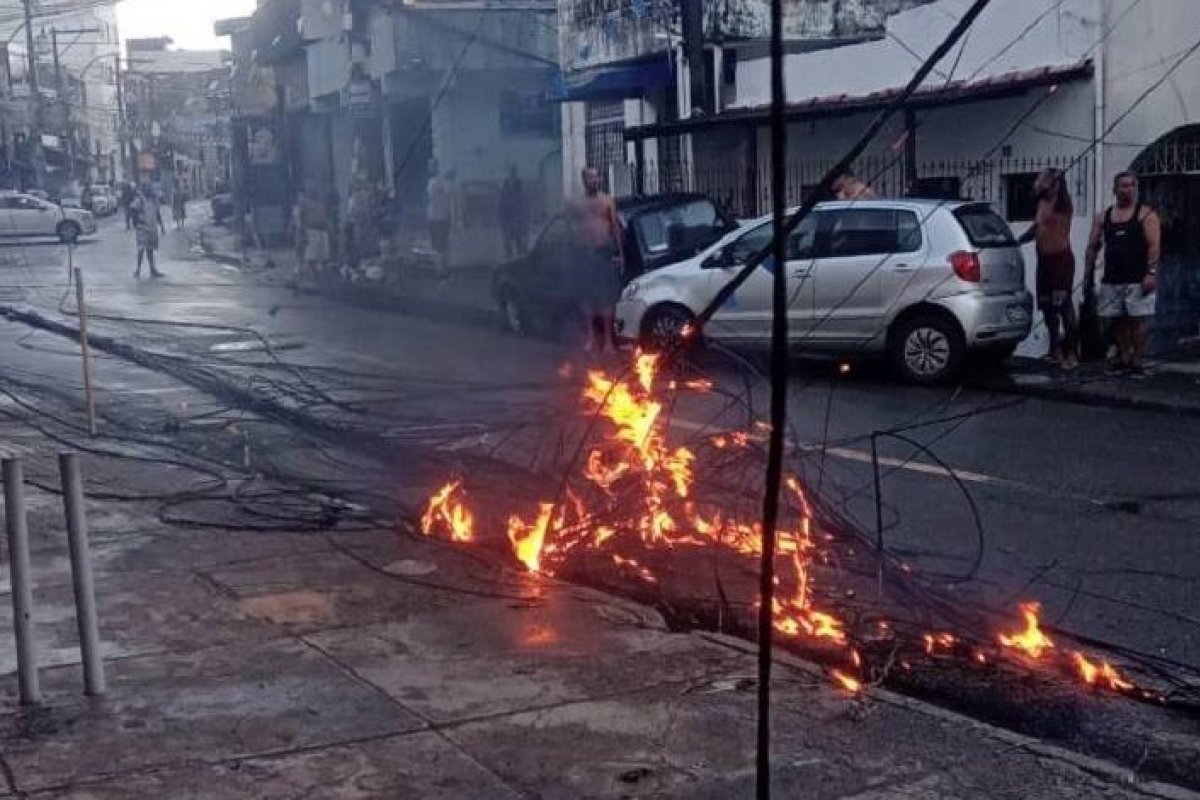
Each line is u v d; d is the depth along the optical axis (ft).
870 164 57.52
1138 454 34.45
